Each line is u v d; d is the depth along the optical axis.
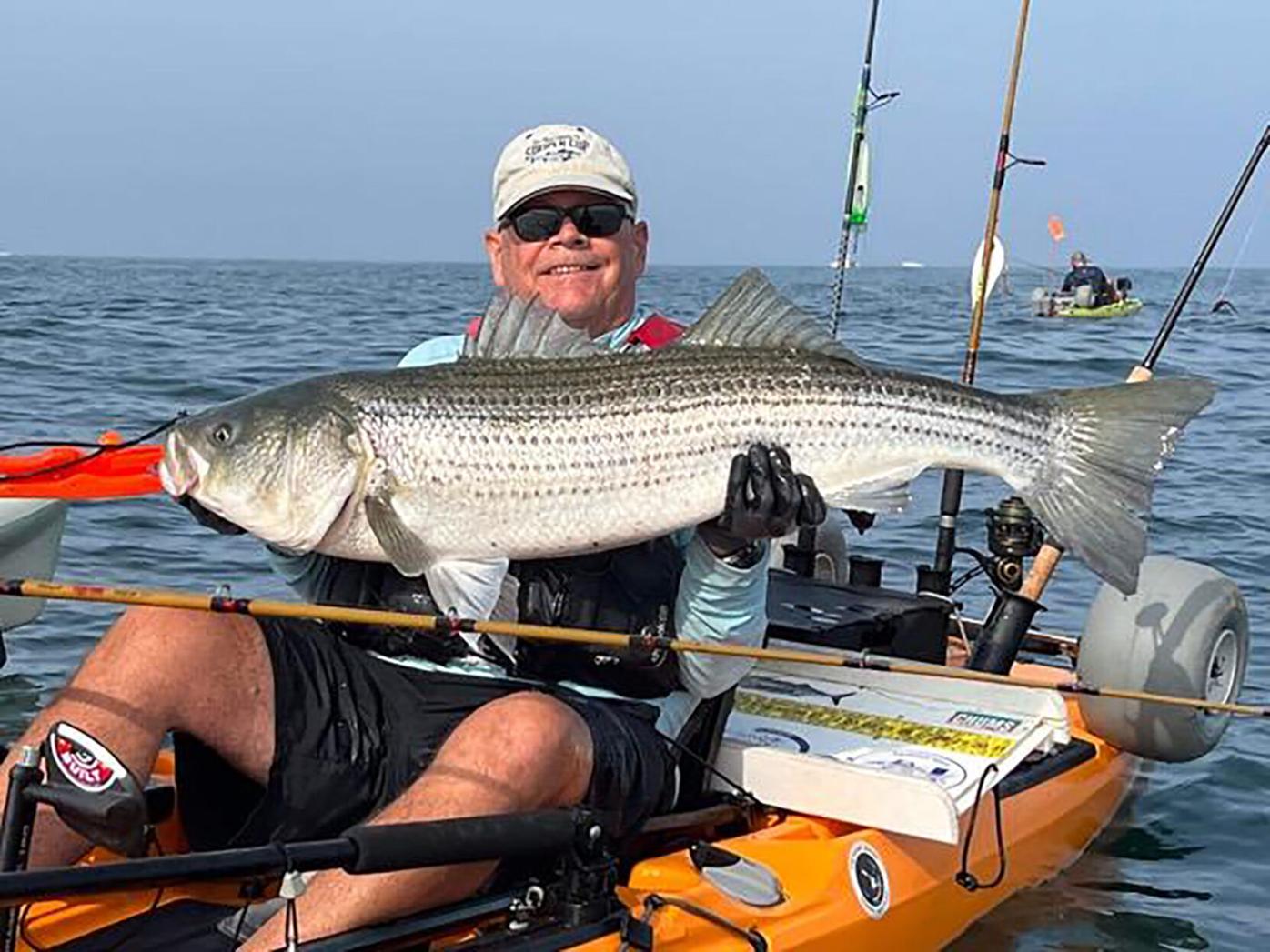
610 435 1.50
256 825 1.48
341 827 1.51
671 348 1.54
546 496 1.50
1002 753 1.78
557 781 1.39
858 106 2.56
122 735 1.39
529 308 1.57
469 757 1.35
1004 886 1.91
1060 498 1.62
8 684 2.61
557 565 1.55
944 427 1.57
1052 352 8.59
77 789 1.23
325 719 1.50
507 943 1.31
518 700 1.39
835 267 2.59
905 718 1.88
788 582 2.22
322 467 1.49
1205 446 5.41
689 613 1.55
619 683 1.56
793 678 1.99
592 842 1.36
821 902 1.55
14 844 1.21
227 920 1.38
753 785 1.72
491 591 1.51
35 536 2.75
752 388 1.52
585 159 1.74
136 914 1.42
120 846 1.25
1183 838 2.23
